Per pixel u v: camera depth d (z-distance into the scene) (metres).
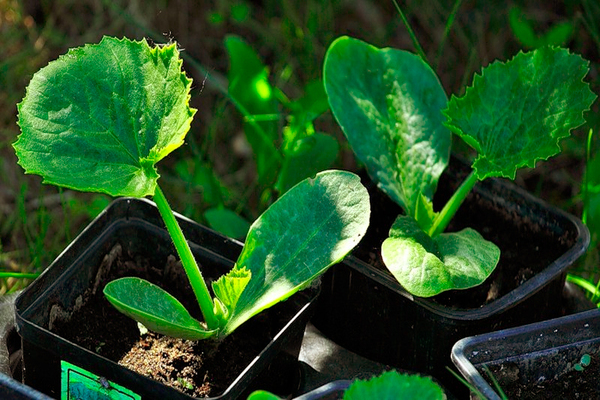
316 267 0.79
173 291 0.84
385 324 0.84
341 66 0.87
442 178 0.91
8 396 0.74
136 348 0.81
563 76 0.83
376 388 0.71
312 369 0.84
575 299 0.89
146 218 0.84
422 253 0.82
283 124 1.09
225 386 0.79
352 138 0.87
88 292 0.82
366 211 0.80
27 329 0.78
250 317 0.80
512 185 0.89
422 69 0.89
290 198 0.81
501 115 0.84
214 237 0.83
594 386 0.80
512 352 0.79
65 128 0.78
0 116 1.10
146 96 0.79
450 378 0.83
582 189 1.00
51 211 1.06
